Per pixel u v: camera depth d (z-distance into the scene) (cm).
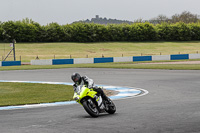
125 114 1900
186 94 2948
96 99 1814
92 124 1602
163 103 2377
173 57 11581
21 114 2028
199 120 1631
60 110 2166
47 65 9269
